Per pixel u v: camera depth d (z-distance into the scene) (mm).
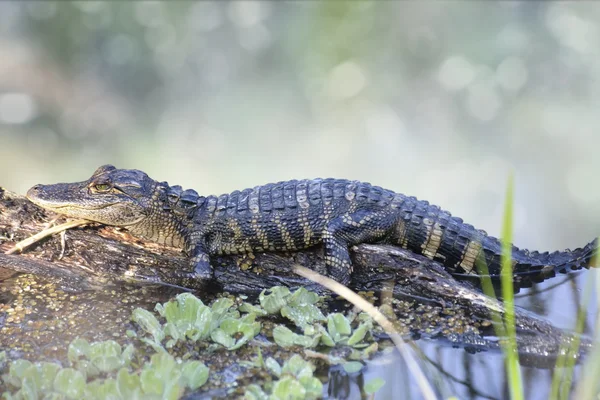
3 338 8023
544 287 9812
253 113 34188
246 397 6988
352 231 9406
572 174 28953
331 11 32594
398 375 7805
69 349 7555
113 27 33156
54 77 33375
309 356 7949
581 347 8227
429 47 32094
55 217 9867
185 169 33062
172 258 9680
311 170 32875
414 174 31797
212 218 9609
